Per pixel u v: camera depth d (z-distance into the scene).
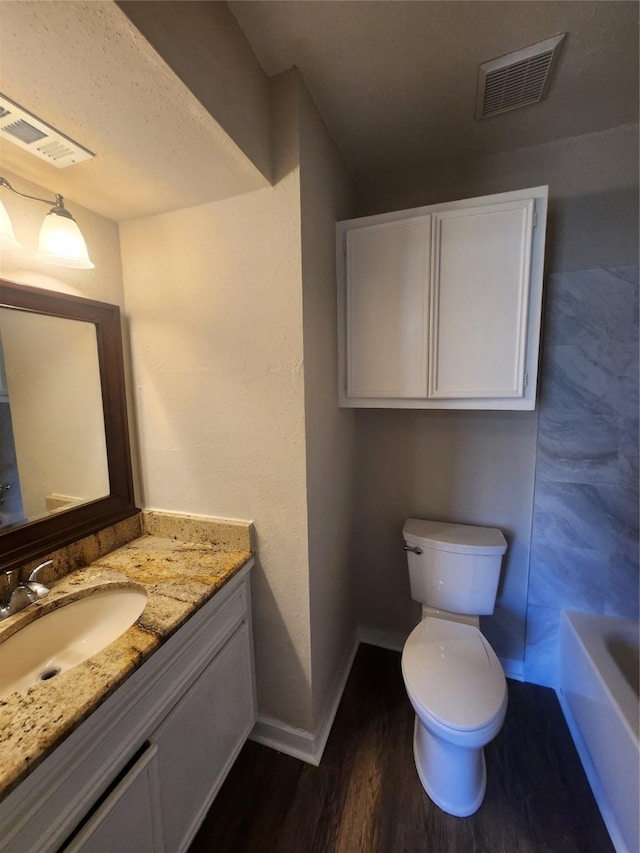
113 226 1.34
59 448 1.18
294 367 1.20
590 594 1.60
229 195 1.18
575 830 1.16
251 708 1.39
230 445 1.32
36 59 0.67
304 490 1.25
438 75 1.10
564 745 1.43
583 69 1.08
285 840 1.15
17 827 0.60
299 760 1.39
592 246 1.43
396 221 1.38
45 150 0.93
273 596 1.35
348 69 1.07
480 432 1.67
